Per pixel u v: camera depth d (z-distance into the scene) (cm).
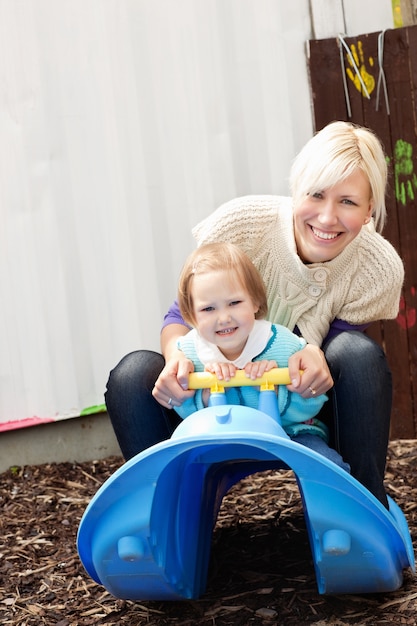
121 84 430
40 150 423
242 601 284
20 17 415
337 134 278
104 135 430
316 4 443
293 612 274
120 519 247
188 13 434
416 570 293
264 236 302
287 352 277
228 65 439
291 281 297
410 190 439
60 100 423
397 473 396
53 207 426
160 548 258
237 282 268
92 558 260
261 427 246
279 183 447
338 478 236
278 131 445
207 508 295
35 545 348
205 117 440
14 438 436
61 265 430
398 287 300
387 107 438
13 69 416
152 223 439
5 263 423
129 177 434
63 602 299
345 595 281
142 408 286
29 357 430
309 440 278
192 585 278
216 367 271
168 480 259
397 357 449
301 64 444
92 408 440
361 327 307
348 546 241
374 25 452
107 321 438
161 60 434
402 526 279
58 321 431
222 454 274
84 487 414
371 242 298
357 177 275
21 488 414
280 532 337
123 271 438
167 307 444
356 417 277
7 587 313
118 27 428
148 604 289
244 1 437
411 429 452
